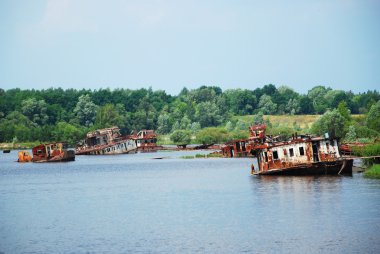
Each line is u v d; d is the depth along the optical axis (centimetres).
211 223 10069
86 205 12681
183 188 14925
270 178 15275
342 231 9075
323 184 13450
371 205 10744
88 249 8738
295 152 15012
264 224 9775
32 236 9688
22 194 14988
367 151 15588
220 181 15975
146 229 9856
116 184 16750
